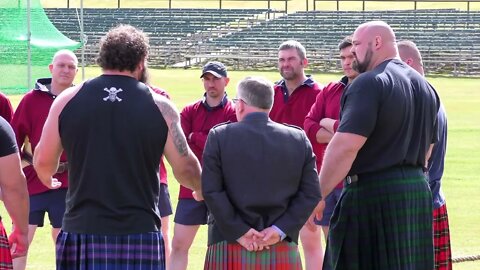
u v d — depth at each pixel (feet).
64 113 15.35
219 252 17.19
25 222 16.62
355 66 18.10
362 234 17.17
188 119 23.91
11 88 84.79
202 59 155.33
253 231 16.65
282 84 24.53
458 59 141.08
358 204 17.17
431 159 20.33
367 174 17.11
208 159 16.85
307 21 172.65
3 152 16.12
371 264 17.19
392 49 17.66
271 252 16.94
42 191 23.49
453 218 34.81
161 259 15.65
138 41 15.67
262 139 16.89
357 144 16.61
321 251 23.71
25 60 88.22
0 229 16.20
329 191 17.07
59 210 23.54
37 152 15.92
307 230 23.40
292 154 16.94
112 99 15.31
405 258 17.02
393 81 16.89
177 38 170.50
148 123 15.35
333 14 177.78
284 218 16.87
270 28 170.71
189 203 23.62
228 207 16.65
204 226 33.09
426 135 17.66
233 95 92.22
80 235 15.33
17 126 23.18
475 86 114.32
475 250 28.63
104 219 15.25
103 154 15.23
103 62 15.61
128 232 15.28
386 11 175.11
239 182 16.79
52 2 215.72
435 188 20.38
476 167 49.34
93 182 15.28
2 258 16.10
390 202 16.93
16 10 84.94
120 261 15.23
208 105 23.84
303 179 17.19
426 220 17.56
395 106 16.74
